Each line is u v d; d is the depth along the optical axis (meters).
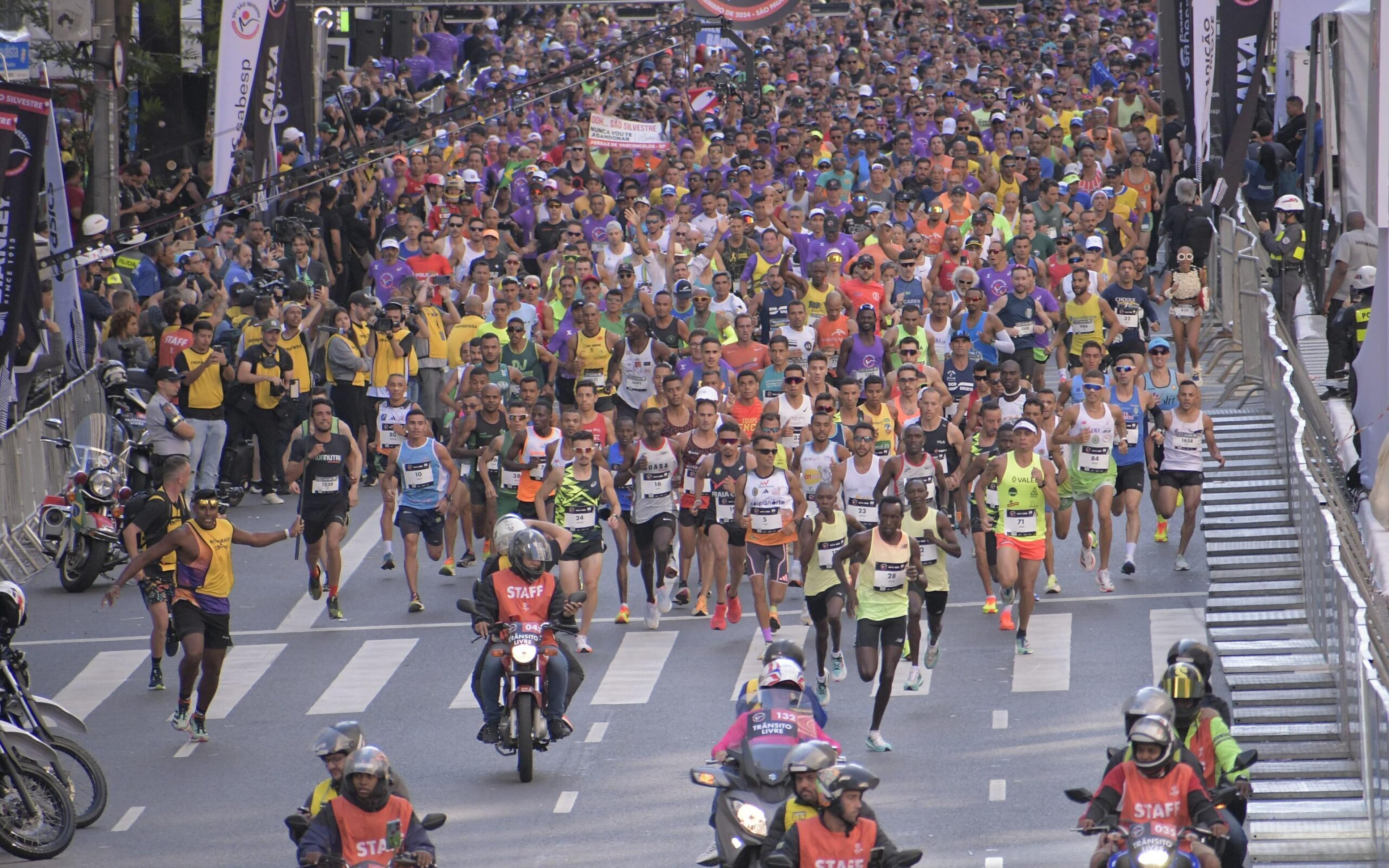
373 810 38.00
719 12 98.44
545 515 68.75
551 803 53.78
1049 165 115.50
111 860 50.34
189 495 83.44
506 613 55.28
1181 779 37.38
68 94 109.69
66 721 52.25
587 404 75.00
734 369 83.25
